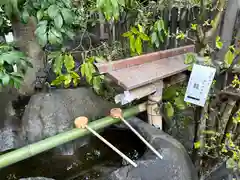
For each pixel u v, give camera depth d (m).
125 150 1.49
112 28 1.96
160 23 1.38
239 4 1.17
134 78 1.20
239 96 1.11
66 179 1.34
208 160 1.35
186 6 1.52
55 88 1.85
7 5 1.13
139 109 1.54
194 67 1.12
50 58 1.46
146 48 1.70
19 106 1.92
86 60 1.34
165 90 1.55
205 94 1.10
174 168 1.12
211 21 1.04
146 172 1.09
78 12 1.44
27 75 2.04
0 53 1.20
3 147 1.55
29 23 1.86
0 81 1.15
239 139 1.27
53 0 1.15
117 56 1.62
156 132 1.38
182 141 1.54
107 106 1.74
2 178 1.37
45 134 1.56
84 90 1.78
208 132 1.27
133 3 1.60
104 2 1.08
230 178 1.25
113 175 1.11
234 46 1.18
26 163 1.49
